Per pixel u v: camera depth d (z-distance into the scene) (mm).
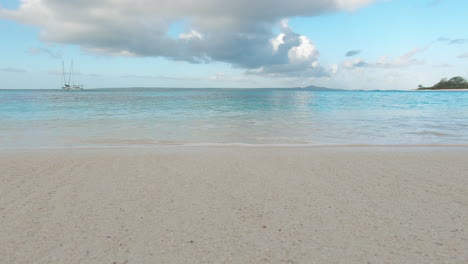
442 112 18453
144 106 24031
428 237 2473
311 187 3912
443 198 3451
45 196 3541
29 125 11852
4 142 8188
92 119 14203
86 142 8250
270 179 4316
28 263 2092
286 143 8195
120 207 3186
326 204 3268
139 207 3186
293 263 2090
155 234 2551
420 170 4848
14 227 2678
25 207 3178
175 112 18406
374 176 4469
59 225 2725
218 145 7812
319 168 5012
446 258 2143
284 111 19406
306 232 2582
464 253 2213
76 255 2199
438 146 7523
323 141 8539
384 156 6090
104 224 2750
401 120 13930
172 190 3793
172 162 5496
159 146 7582
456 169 4914
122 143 8141
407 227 2670
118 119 14297
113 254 2217
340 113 17844
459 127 11445
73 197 3510
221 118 14961
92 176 4473
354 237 2482
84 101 30938
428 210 3076
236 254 2221
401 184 4031
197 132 10250
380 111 19438
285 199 3443
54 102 28625
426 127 11461
